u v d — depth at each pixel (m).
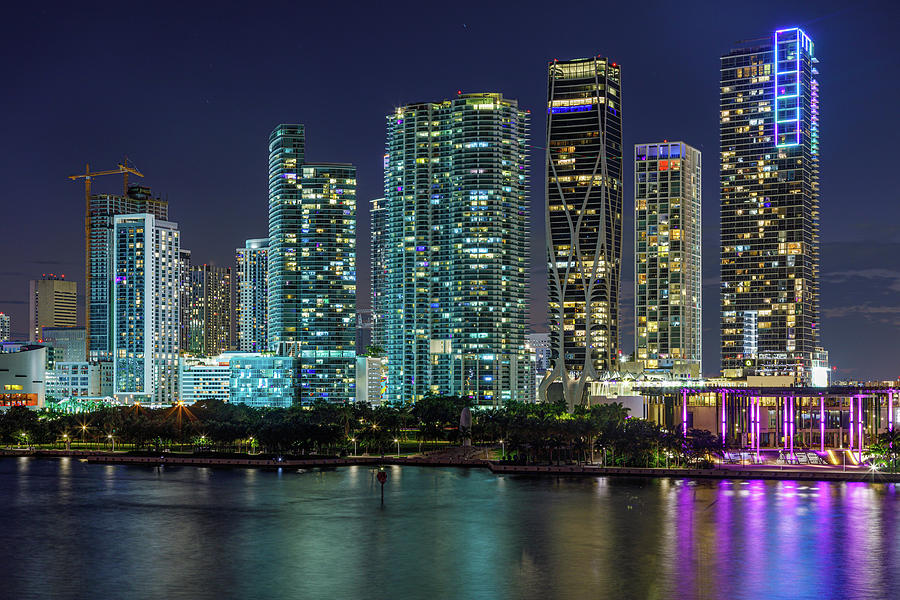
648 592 163.62
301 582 170.62
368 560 187.62
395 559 188.62
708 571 177.62
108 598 161.12
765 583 169.62
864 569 179.62
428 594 162.50
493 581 170.75
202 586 168.12
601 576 174.38
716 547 198.12
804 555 190.75
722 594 162.62
